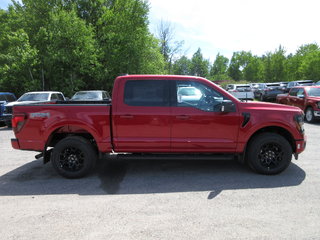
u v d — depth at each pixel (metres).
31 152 6.40
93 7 22.38
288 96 13.64
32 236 2.61
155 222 2.88
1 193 3.79
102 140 4.32
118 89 4.31
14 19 21.83
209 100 4.38
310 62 35.50
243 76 84.81
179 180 4.27
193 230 2.70
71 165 4.43
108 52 20.55
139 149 4.35
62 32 17.55
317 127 9.91
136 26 22.28
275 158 4.42
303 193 3.64
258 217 2.96
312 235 2.58
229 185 4.00
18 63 17.00
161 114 4.22
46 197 3.63
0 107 10.46
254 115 4.25
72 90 18.84
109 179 4.38
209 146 4.30
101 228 2.76
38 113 4.30
